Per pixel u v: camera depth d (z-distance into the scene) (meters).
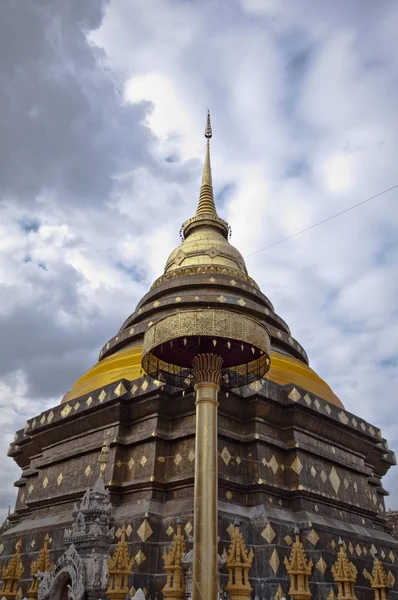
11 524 31.72
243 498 23.14
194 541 13.26
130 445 24.64
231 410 24.67
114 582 15.42
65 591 16.55
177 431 23.97
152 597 19.81
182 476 22.53
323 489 25.38
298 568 15.62
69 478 26.08
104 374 28.98
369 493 29.14
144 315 33.12
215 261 36.38
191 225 39.91
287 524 22.44
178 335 15.33
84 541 16.61
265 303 34.91
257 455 23.81
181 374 18.38
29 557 24.84
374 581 15.79
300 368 30.77
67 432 27.61
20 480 32.50
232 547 15.55
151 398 24.58
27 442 31.69
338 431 27.94
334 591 21.55
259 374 18.03
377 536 27.30
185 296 31.55
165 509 22.06
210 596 12.60
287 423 25.80
